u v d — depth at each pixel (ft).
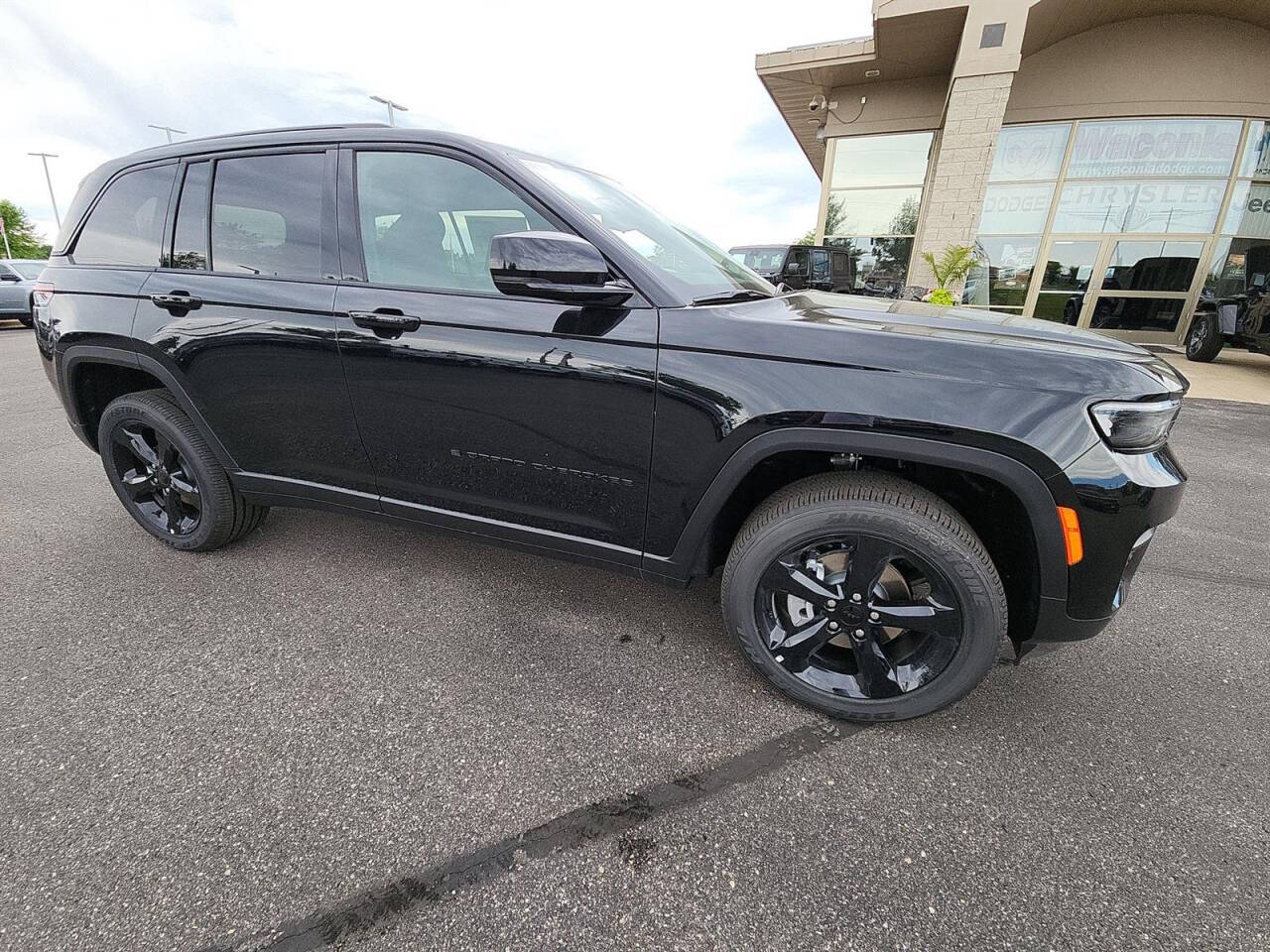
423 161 6.75
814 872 4.61
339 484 7.81
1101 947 4.10
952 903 4.39
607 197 7.52
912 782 5.45
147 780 5.27
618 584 8.70
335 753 5.63
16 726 5.86
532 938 4.10
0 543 9.61
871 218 40.93
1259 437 17.85
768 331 5.55
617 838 4.85
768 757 5.72
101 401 9.45
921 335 5.36
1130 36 32.94
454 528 7.32
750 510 6.72
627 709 6.29
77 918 4.14
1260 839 4.93
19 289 45.73
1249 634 7.88
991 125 29.48
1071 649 7.51
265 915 4.20
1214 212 34.37
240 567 8.94
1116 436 4.96
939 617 5.59
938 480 5.94
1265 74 31.94
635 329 5.80
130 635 7.32
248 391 7.68
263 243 7.44
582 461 6.30
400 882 4.46
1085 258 36.73
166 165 8.04
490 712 6.20
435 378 6.61
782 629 6.28
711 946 4.09
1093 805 5.24
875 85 38.63
